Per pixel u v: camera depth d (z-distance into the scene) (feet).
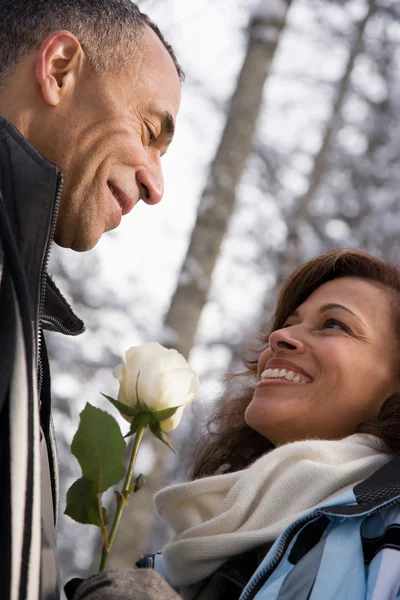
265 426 7.23
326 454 6.57
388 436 6.75
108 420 5.30
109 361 22.31
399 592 5.45
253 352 9.39
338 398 7.14
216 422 8.57
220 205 20.53
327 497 6.38
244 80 21.58
